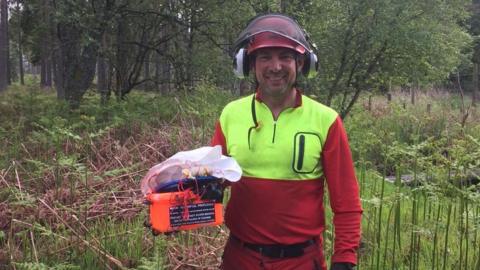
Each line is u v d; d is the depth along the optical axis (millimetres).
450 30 10875
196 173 2346
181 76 13086
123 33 12930
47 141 6961
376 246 4453
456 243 4422
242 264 2568
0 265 4098
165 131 8156
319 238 2576
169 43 13766
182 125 8492
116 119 8180
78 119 8750
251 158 2484
